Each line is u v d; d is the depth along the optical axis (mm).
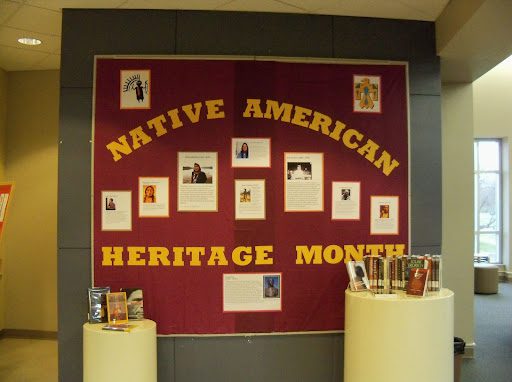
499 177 10297
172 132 3363
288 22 3467
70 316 3299
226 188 3363
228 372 3361
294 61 3438
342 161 3445
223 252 3352
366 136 3471
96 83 3355
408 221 3475
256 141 3391
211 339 3359
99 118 3346
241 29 3432
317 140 3432
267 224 3377
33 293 5246
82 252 3322
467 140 4754
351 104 3469
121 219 3326
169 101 3371
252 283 3365
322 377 3414
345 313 3137
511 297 8070
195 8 3383
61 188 3328
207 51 3412
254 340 3375
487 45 3424
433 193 3516
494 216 10367
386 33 3547
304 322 3398
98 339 2832
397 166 3486
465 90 4758
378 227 3453
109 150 3342
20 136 5289
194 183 3354
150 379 2934
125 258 3322
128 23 3396
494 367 4418
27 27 3818
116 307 3061
